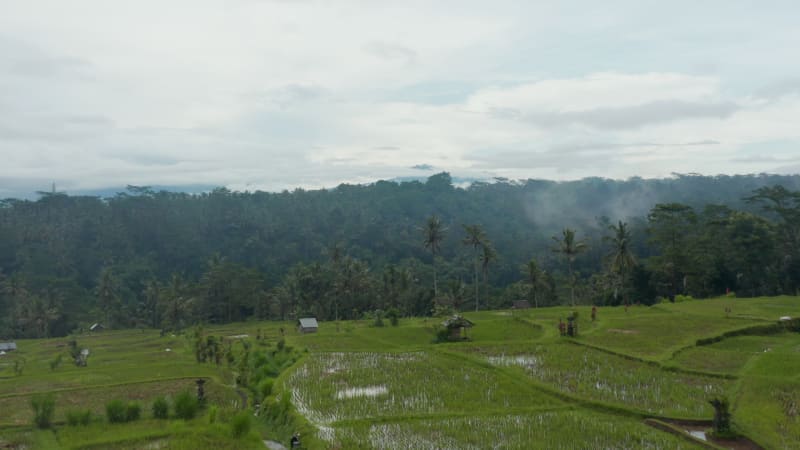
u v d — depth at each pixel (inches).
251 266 7411.4
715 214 5236.2
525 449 1262.3
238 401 1958.7
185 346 3508.9
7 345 3843.5
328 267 5708.7
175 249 7578.7
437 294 4845.0
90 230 7347.4
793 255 4520.2
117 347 3730.3
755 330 2496.3
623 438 1318.9
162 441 1408.7
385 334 3125.0
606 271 5201.8
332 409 1599.4
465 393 1728.6
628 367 1973.4
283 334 3464.6
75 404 1897.1
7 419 1727.4
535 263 4488.2
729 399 1552.7
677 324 2655.0
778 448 1220.5
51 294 5703.7
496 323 3176.7
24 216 7480.3
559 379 1829.5
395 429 1413.6
